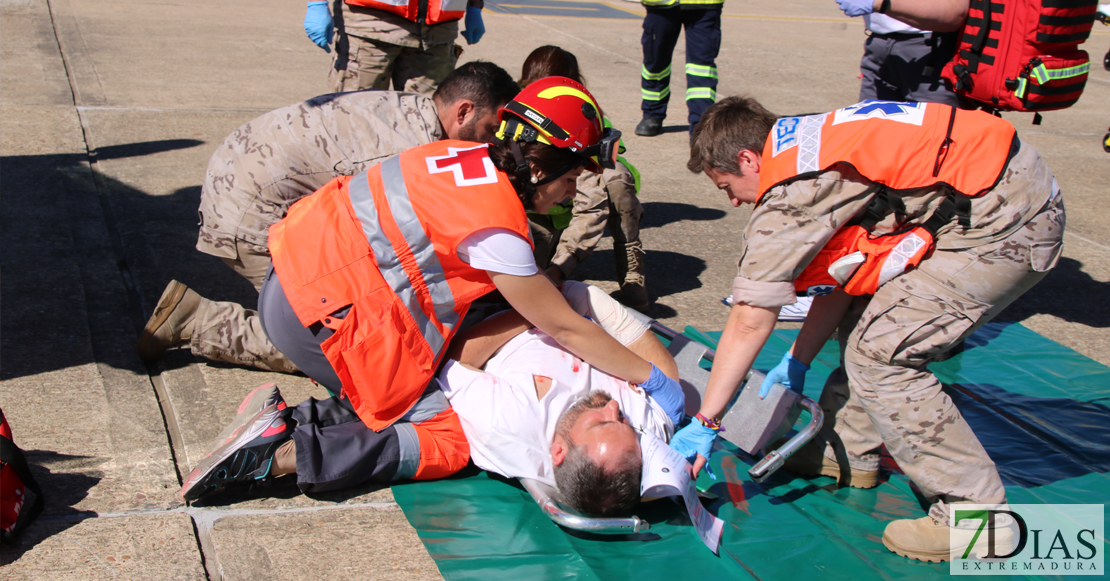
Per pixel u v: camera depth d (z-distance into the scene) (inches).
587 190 141.1
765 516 99.3
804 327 106.0
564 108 88.1
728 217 209.6
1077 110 352.8
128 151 217.5
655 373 100.3
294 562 84.8
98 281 145.3
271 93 286.7
